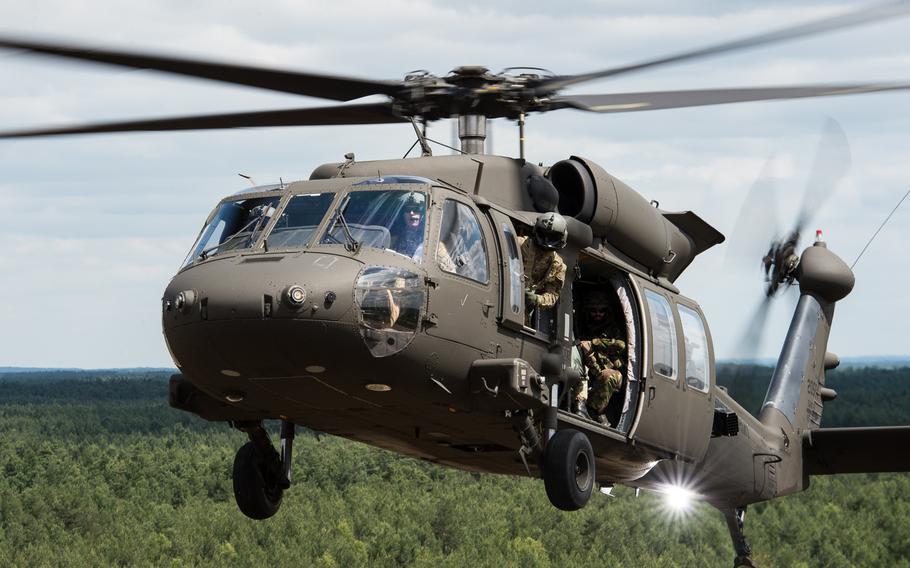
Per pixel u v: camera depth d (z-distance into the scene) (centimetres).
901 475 12481
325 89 2167
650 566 9312
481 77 2339
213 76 1970
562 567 9175
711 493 3145
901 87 1934
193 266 2106
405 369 2031
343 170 2322
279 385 2086
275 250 2064
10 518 9988
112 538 9631
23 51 1653
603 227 2441
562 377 2281
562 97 2370
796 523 10344
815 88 2050
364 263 2014
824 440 3400
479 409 2134
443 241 2094
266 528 9588
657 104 2259
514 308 2191
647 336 2486
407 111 2375
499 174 2336
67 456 12925
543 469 2245
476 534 9738
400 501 10512
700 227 2739
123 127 2050
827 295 3525
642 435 2505
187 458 12225
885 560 10350
